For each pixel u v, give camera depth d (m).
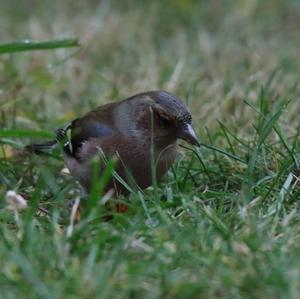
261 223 9.28
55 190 10.97
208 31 21.44
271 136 12.92
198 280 7.86
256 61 18.12
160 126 10.76
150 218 9.32
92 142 11.02
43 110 15.47
